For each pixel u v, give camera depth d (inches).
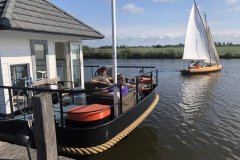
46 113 152.3
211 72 1312.7
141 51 2770.7
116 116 263.0
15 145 204.4
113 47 251.4
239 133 418.9
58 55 402.0
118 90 285.4
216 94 745.6
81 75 436.1
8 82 296.0
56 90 230.7
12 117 261.1
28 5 357.4
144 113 333.7
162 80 1079.6
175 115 522.0
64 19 404.2
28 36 319.3
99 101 288.4
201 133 418.9
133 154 335.0
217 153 346.0
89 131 231.9
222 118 502.0
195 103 632.4
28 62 321.4
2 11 288.2
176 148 358.6
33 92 304.3
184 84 960.9
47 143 154.2
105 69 341.7
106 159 318.7
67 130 233.5
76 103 337.1
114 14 245.3
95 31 449.1
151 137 395.5
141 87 364.8
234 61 1996.8
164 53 2598.4
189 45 1561.3
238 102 637.9
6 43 291.6
